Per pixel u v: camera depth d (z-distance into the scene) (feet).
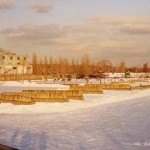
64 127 107.45
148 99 203.72
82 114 139.03
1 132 98.68
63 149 77.51
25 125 111.34
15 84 384.88
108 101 189.78
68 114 139.54
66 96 179.11
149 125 109.19
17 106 157.17
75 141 86.33
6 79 474.49
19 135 94.07
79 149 77.66
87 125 111.04
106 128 105.09
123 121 118.62
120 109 154.40
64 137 91.45
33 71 652.07
